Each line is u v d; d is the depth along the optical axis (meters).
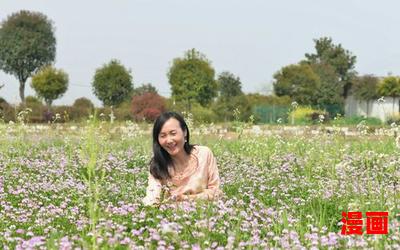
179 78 45.03
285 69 57.69
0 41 58.12
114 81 52.78
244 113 43.34
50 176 10.92
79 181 10.49
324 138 15.51
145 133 21.77
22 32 57.84
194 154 7.32
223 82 57.91
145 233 5.91
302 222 6.88
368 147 15.52
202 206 6.64
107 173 11.77
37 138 19.23
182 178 7.24
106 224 5.63
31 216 7.22
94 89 53.59
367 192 9.11
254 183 10.32
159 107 38.97
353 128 25.31
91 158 5.08
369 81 61.09
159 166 7.24
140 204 7.28
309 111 43.38
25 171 11.97
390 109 59.97
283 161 14.18
